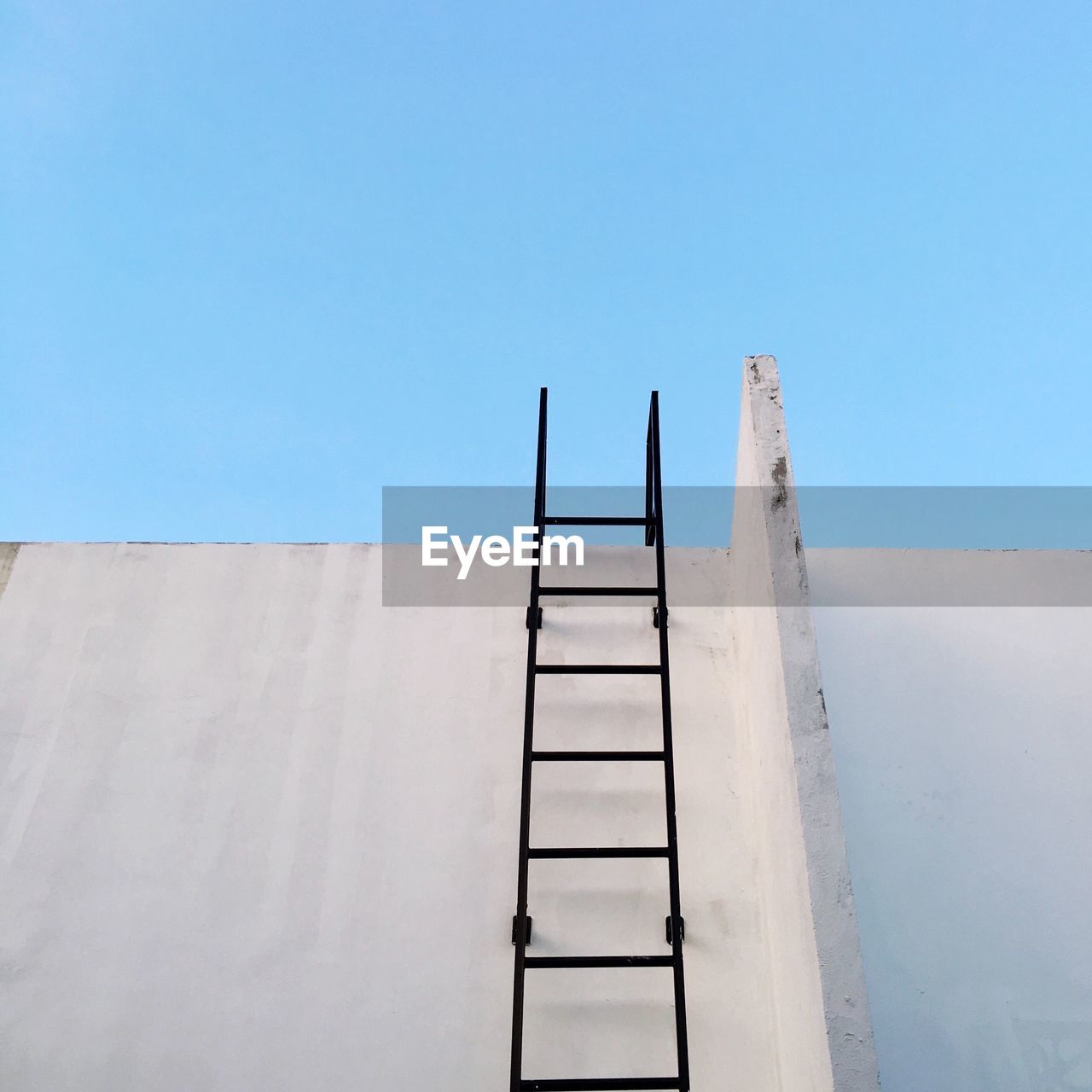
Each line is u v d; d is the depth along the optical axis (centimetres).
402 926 314
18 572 393
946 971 306
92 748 351
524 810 302
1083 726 354
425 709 359
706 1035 293
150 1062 292
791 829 253
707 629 379
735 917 312
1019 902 318
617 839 329
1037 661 369
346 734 354
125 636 378
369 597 387
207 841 331
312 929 314
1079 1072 290
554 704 359
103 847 330
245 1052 294
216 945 312
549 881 320
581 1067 289
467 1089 287
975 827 331
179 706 361
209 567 396
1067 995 302
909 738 349
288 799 339
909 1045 294
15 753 350
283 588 390
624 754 312
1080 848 328
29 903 320
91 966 308
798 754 248
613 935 310
